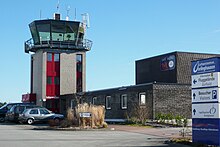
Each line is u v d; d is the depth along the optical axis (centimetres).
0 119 4516
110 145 1848
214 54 4953
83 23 6044
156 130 2839
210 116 1762
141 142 1984
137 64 5494
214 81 1747
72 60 5975
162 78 4984
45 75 5788
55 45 5838
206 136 1783
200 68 1830
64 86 5878
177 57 4747
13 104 4672
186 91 3759
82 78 6047
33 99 5891
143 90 3747
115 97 4178
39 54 5906
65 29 5875
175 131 2712
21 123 3972
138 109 3625
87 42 6072
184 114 3719
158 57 5075
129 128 3066
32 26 5900
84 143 1942
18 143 1930
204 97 1800
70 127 3086
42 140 2091
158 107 3622
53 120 3347
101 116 3188
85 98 4806
